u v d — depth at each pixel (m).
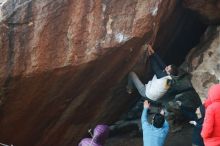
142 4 7.32
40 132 8.29
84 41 7.18
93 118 9.00
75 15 7.01
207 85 9.01
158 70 8.19
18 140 8.08
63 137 8.81
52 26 6.91
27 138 8.20
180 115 10.06
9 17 6.66
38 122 8.03
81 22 7.07
